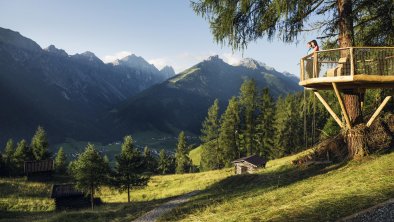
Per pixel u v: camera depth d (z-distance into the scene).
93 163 48.25
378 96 19.91
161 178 65.06
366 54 12.31
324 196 9.98
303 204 9.61
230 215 11.45
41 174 70.94
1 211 45.72
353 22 15.43
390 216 7.28
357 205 8.46
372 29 16.08
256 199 13.35
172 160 116.31
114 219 27.45
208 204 17.64
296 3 14.24
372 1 14.70
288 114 77.75
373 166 12.30
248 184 22.23
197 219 12.69
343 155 16.17
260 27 15.55
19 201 50.91
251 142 73.19
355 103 14.81
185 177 61.62
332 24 15.58
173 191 49.78
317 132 62.22
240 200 14.91
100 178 48.25
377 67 12.33
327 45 16.62
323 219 8.05
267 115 72.94
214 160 81.69
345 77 12.12
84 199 50.19
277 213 9.37
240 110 75.88
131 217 25.00
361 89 14.98
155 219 20.81
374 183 10.14
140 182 49.88
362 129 14.30
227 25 15.16
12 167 82.25
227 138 75.25
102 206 48.38
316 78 13.02
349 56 12.91
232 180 28.83
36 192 58.03
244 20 15.54
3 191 56.50
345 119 15.02
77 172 48.19
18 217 43.59
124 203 48.56
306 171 16.44
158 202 32.69
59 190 50.41
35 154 83.62
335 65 13.87
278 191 13.51
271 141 73.19
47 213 46.09
